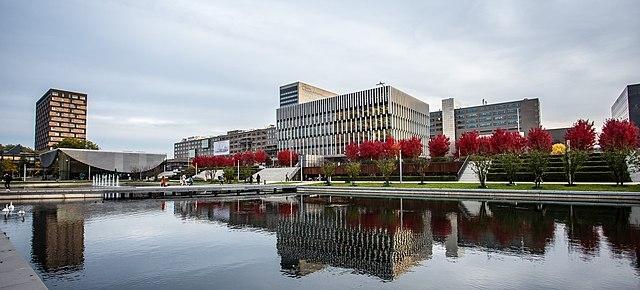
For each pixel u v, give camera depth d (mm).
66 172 71062
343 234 16328
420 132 115688
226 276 10305
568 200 29031
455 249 13156
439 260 11703
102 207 28406
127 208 27719
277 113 126250
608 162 34094
